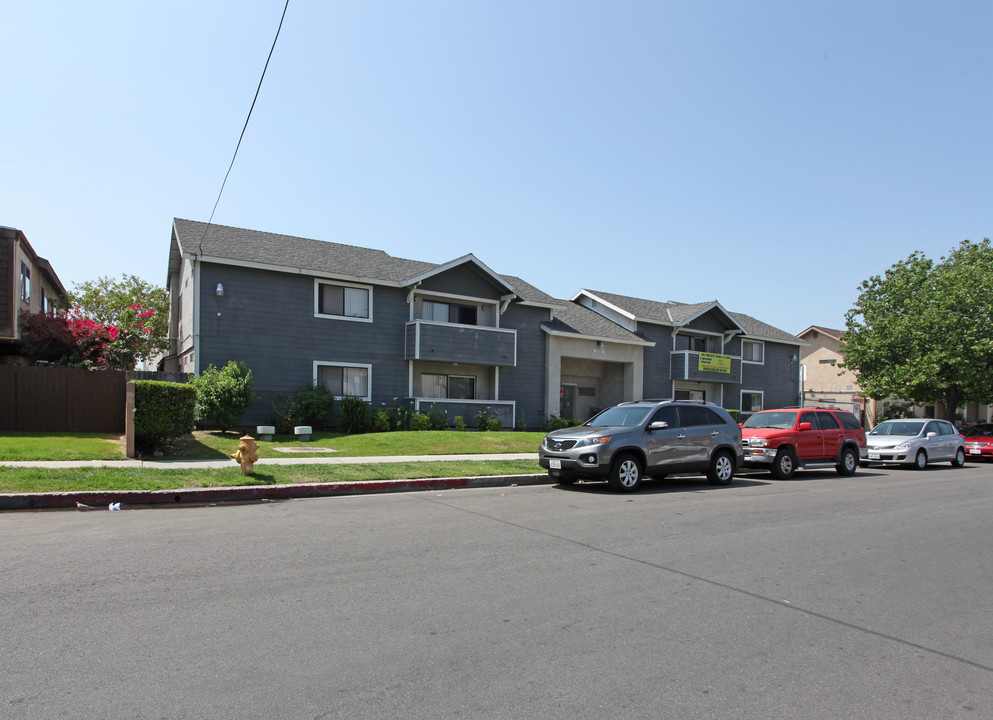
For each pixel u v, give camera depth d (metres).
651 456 12.41
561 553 6.96
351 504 10.12
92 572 5.76
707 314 33.44
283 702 3.51
